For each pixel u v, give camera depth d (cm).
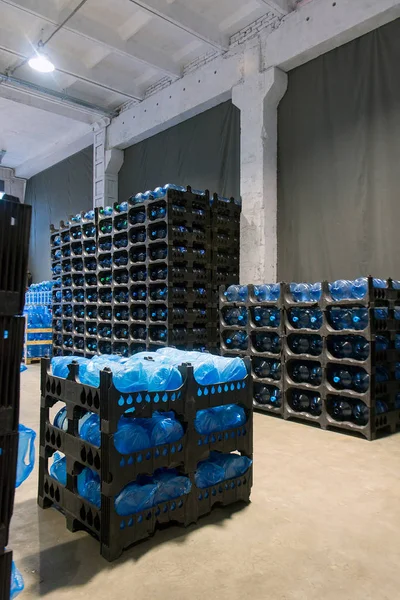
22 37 746
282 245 670
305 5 614
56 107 975
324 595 172
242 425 253
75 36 757
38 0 635
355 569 190
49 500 251
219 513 241
